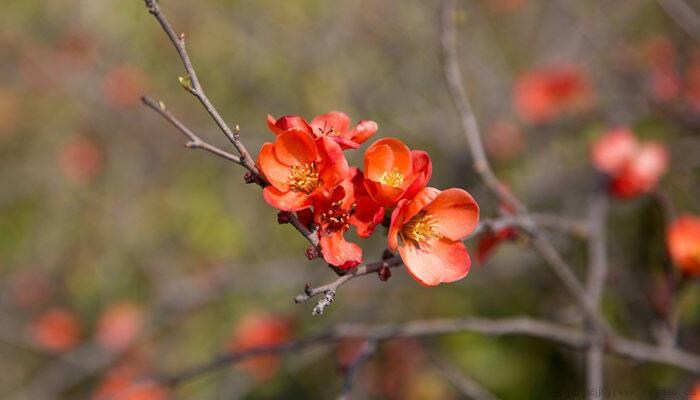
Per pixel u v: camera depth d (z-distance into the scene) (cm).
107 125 622
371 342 285
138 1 626
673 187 484
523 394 433
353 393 478
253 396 494
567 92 548
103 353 517
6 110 663
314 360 505
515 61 640
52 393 505
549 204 522
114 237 600
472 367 446
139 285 585
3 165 659
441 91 595
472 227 186
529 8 649
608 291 435
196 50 617
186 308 528
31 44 640
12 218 634
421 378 462
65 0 655
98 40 640
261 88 615
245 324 498
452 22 285
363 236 172
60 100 662
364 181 175
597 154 398
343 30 593
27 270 606
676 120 505
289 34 591
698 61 585
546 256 295
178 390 501
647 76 543
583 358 434
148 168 621
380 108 587
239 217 605
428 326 294
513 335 449
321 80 595
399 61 595
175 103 616
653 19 646
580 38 613
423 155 183
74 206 622
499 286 488
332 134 191
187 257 598
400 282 511
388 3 592
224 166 616
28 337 554
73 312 588
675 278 339
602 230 368
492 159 546
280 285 530
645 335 423
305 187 175
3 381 548
